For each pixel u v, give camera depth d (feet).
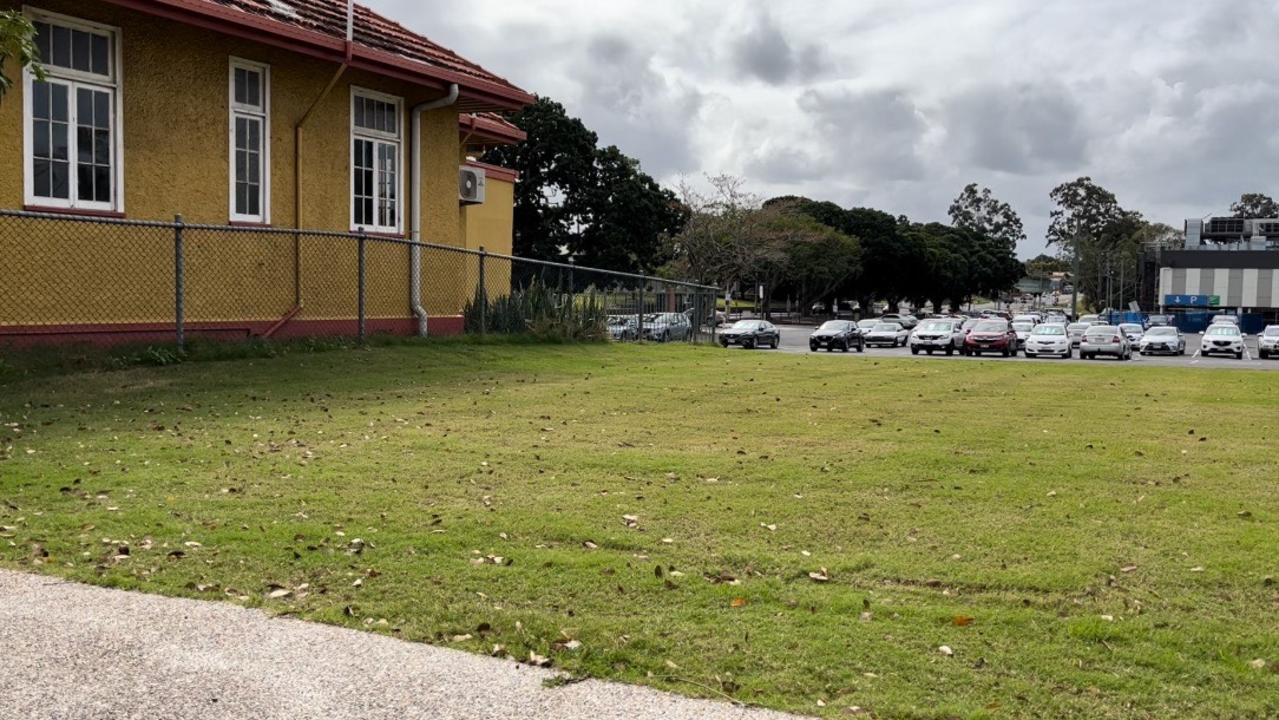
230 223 48.32
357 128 55.11
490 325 65.92
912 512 22.07
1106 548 19.29
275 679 12.76
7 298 39.88
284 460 26.27
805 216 256.93
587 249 196.24
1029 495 23.97
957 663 13.61
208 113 47.19
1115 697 12.65
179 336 43.39
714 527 20.53
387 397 38.93
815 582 17.15
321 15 53.67
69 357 39.68
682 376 53.98
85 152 42.57
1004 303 532.32
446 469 25.79
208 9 43.68
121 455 26.11
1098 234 428.15
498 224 82.69
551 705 12.15
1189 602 16.21
